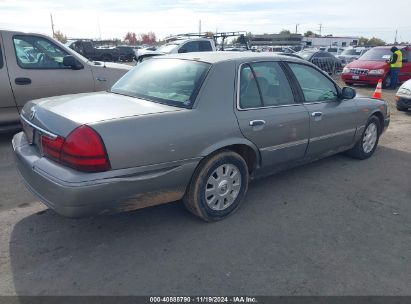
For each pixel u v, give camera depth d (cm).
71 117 281
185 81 339
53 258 289
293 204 393
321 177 474
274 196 412
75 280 264
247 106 355
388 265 291
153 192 297
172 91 338
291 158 414
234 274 274
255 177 389
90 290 255
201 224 345
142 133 282
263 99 373
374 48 1619
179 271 276
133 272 274
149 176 288
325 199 408
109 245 309
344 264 290
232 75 348
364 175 486
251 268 282
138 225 341
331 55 2056
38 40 589
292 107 398
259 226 345
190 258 292
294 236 329
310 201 402
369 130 543
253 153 366
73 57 608
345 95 468
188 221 350
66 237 320
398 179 475
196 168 323
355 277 275
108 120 275
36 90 583
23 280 263
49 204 278
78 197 260
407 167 523
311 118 418
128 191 280
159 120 294
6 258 288
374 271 282
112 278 267
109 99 339
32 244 307
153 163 289
